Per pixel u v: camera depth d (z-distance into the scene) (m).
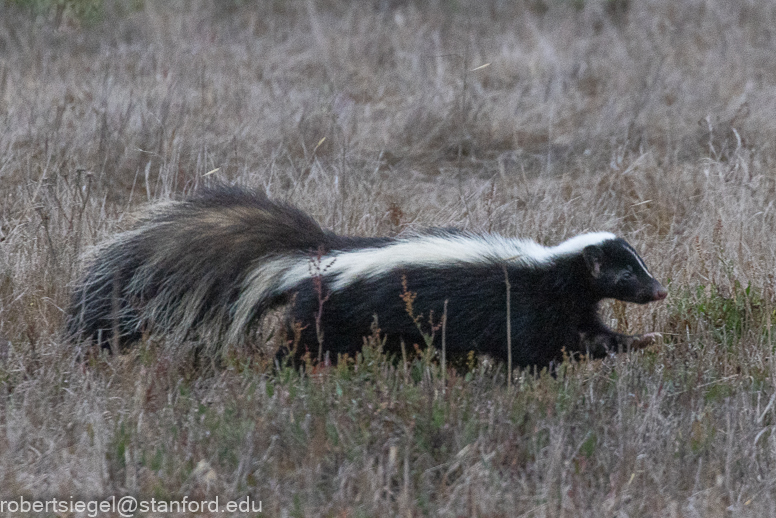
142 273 14.12
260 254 13.93
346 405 12.10
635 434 11.92
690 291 16.20
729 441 11.41
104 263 14.45
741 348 14.44
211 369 13.81
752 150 22.97
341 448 11.34
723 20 33.50
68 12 31.75
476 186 21.98
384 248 13.75
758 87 28.36
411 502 10.26
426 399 12.02
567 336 14.03
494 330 13.57
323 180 21.31
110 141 22.12
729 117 25.44
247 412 11.90
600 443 11.92
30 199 18.77
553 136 25.69
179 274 13.98
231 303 13.91
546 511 10.23
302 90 27.83
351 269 13.48
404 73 29.27
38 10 31.75
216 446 11.37
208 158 22.50
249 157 22.97
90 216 18.00
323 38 31.92
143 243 14.24
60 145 22.09
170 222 14.28
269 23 34.12
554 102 27.16
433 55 30.20
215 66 28.94
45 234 16.92
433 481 11.14
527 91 28.25
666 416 12.73
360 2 36.41
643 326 15.73
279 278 13.80
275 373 13.66
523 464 11.45
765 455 11.85
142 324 14.04
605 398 12.94
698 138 24.78
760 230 18.83
